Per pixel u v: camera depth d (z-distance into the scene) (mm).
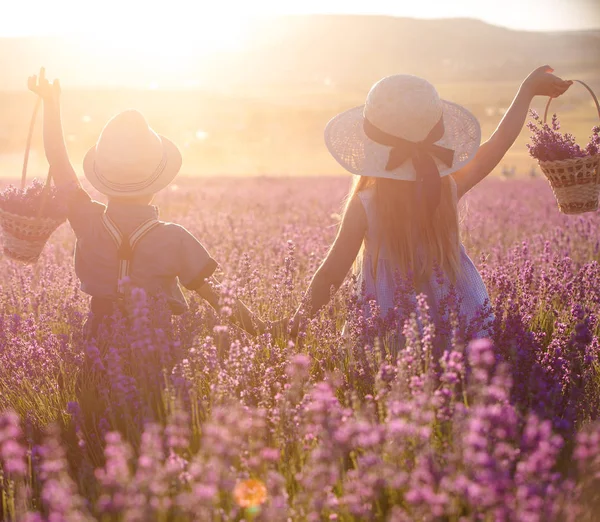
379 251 4031
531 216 12781
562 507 2256
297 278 5719
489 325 3803
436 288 4023
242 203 18156
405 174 3879
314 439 2725
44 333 4723
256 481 2514
